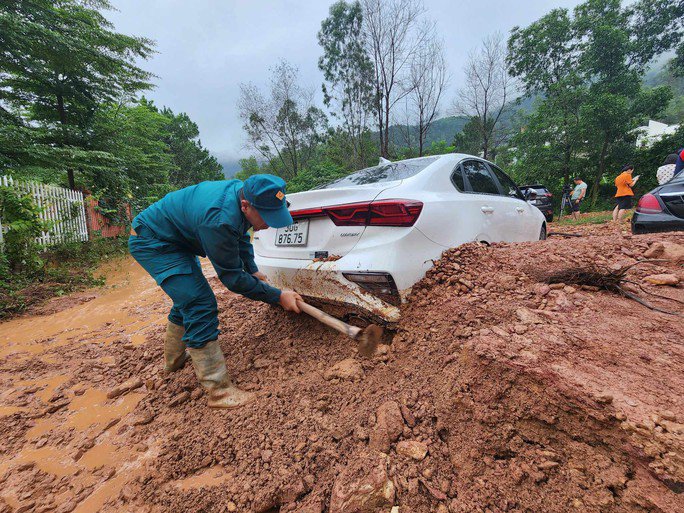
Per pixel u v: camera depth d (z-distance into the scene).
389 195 2.40
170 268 2.11
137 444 2.00
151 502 1.58
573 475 1.34
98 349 3.46
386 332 2.42
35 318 4.65
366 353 1.94
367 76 20.58
